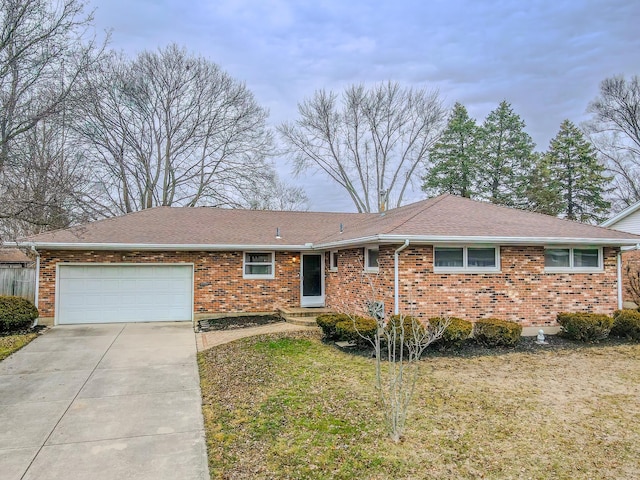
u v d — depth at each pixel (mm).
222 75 26984
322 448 4875
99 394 6965
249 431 5387
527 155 33938
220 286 14578
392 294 10523
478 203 14086
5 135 10789
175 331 12461
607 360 8875
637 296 14586
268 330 12203
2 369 8453
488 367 8281
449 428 5375
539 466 4445
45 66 11547
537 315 11359
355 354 9266
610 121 29969
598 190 33219
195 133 27141
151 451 4902
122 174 24688
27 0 11055
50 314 13203
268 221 17812
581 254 11875
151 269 14078
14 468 4508
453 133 33031
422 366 8320
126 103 24516
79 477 4328
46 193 10883
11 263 23281
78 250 13438
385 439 5070
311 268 15734
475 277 10961
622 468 4406
